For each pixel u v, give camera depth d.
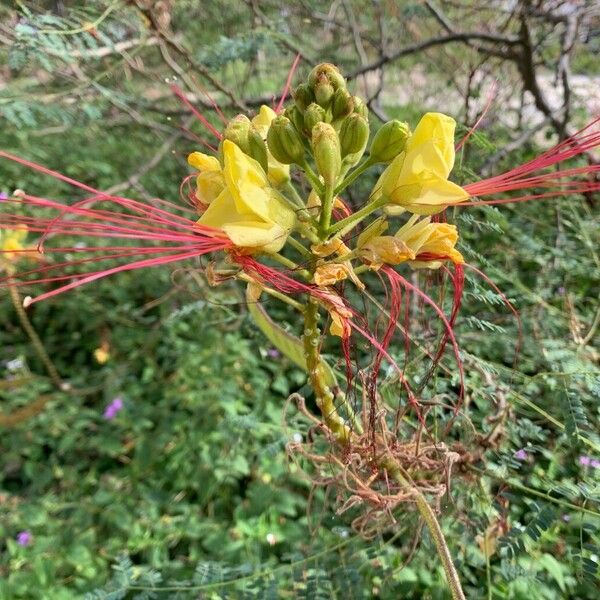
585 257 0.46
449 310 0.31
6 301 0.70
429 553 0.33
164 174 0.79
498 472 0.29
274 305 0.58
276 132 0.20
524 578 0.31
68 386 0.62
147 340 0.64
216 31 0.72
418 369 0.31
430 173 0.20
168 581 0.30
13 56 0.35
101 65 0.58
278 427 0.39
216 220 0.20
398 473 0.24
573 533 0.34
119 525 0.48
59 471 0.54
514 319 0.41
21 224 0.21
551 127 0.67
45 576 0.45
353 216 0.21
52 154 0.82
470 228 0.48
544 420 0.35
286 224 0.20
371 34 0.82
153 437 0.54
